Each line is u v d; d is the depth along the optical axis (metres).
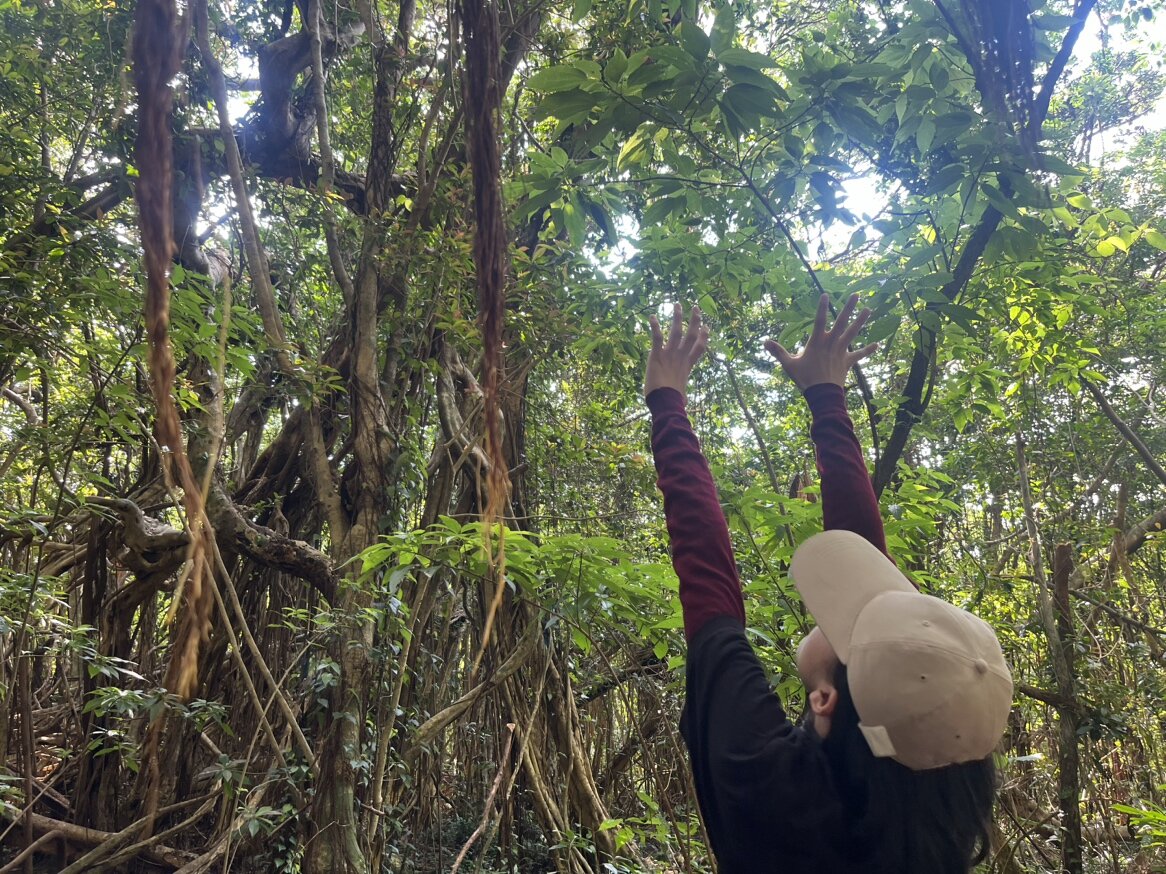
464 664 6.90
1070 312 4.04
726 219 2.70
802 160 2.59
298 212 6.38
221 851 4.66
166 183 0.60
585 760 5.95
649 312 4.15
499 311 0.75
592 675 6.17
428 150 6.30
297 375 5.14
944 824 0.90
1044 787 5.84
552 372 6.75
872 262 3.60
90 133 5.69
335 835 4.35
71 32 5.27
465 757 7.14
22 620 4.23
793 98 2.56
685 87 2.04
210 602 0.58
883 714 0.90
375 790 4.61
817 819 0.90
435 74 5.88
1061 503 7.37
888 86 2.54
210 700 5.64
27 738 4.99
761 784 0.92
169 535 5.29
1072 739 4.89
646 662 5.09
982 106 2.14
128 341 4.43
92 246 4.18
